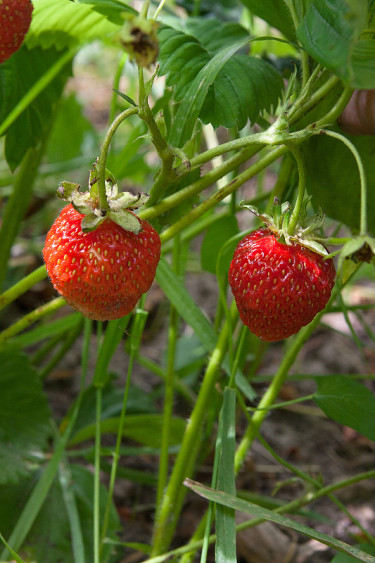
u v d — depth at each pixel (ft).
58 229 0.97
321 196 1.23
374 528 1.45
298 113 1.05
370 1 1.02
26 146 1.30
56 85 1.31
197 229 1.43
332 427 1.71
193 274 2.18
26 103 1.07
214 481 1.11
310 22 0.93
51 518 1.29
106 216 0.95
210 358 1.23
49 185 2.17
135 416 1.35
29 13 0.98
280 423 1.71
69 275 0.96
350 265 1.20
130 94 2.28
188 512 1.46
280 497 1.51
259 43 1.51
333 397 1.14
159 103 1.23
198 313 1.22
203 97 1.08
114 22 1.23
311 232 1.00
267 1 1.21
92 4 1.19
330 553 1.38
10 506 1.30
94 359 1.83
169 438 1.35
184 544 1.41
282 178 1.20
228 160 1.09
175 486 1.22
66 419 1.45
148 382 1.78
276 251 0.99
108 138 0.94
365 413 1.12
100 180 0.94
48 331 1.38
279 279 0.99
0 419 1.33
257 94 1.17
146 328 1.98
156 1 1.49
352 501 1.51
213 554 1.38
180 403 1.69
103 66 3.09
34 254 2.06
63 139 2.11
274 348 1.96
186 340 1.72
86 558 1.27
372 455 1.63
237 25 1.39
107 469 1.40
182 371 1.56
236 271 1.01
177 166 1.06
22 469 1.30
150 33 0.83
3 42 0.98
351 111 1.15
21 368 1.35
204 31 1.36
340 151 1.20
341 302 1.22
